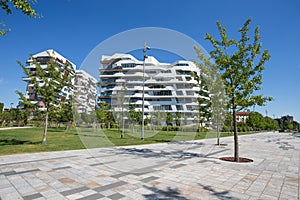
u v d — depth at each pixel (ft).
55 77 32.55
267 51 22.17
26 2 13.25
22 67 31.71
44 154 24.31
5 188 12.42
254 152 31.42
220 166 19.58
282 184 13.99
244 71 22.00
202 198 11.24
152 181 14.14
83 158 21.85
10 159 21.09
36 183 13.41
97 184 13.32
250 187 13.26
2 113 104.47
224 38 23.35
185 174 16.17
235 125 23.34
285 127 214.07
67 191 12.00
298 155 28.45
